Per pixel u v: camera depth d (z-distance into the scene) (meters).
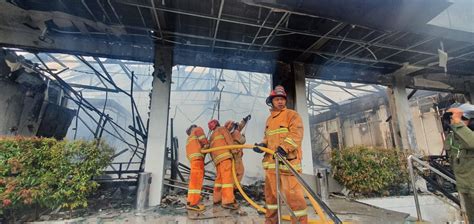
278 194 2.15
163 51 4.73
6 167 2.84
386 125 8.88
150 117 4.28
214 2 3.55
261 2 3.21
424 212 4.47
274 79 5.72
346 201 4.18
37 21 4.12
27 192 2.84
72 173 3.16
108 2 3.56
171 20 4.12
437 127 7.91
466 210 2.32
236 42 4.73
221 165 3.48
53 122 5.86
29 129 5.05
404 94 6.41
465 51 5.26
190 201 3.35
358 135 10.04
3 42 4.15
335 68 6.19
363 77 6.36
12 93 4.51
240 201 4.09
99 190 4.64
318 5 3.30
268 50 5.12
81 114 8.72
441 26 4.21
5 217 2.90
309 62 5.82
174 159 5.67
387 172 4.64
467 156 2.25
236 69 5.52
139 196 3.61
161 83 4.53
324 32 4.37
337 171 4.91
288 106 5.47
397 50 5.18
